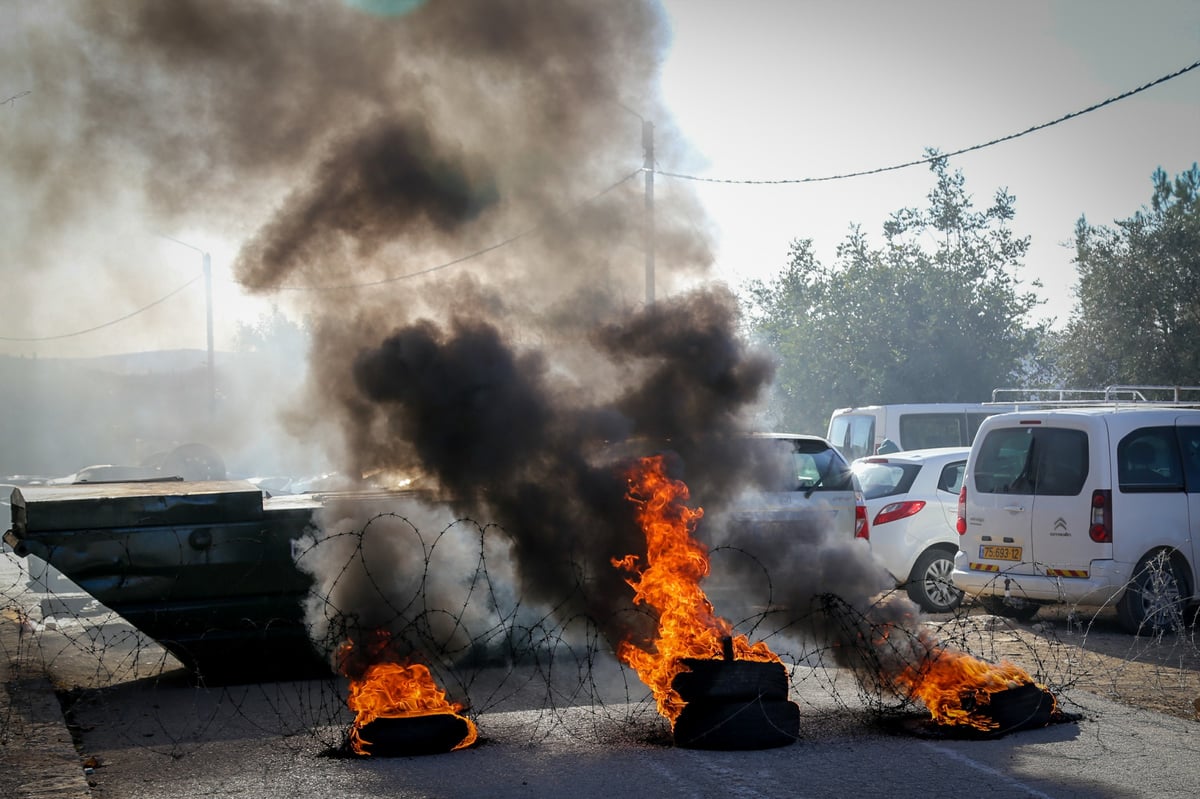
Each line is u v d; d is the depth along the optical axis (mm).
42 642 9508
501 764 5570
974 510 10359
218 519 7836
